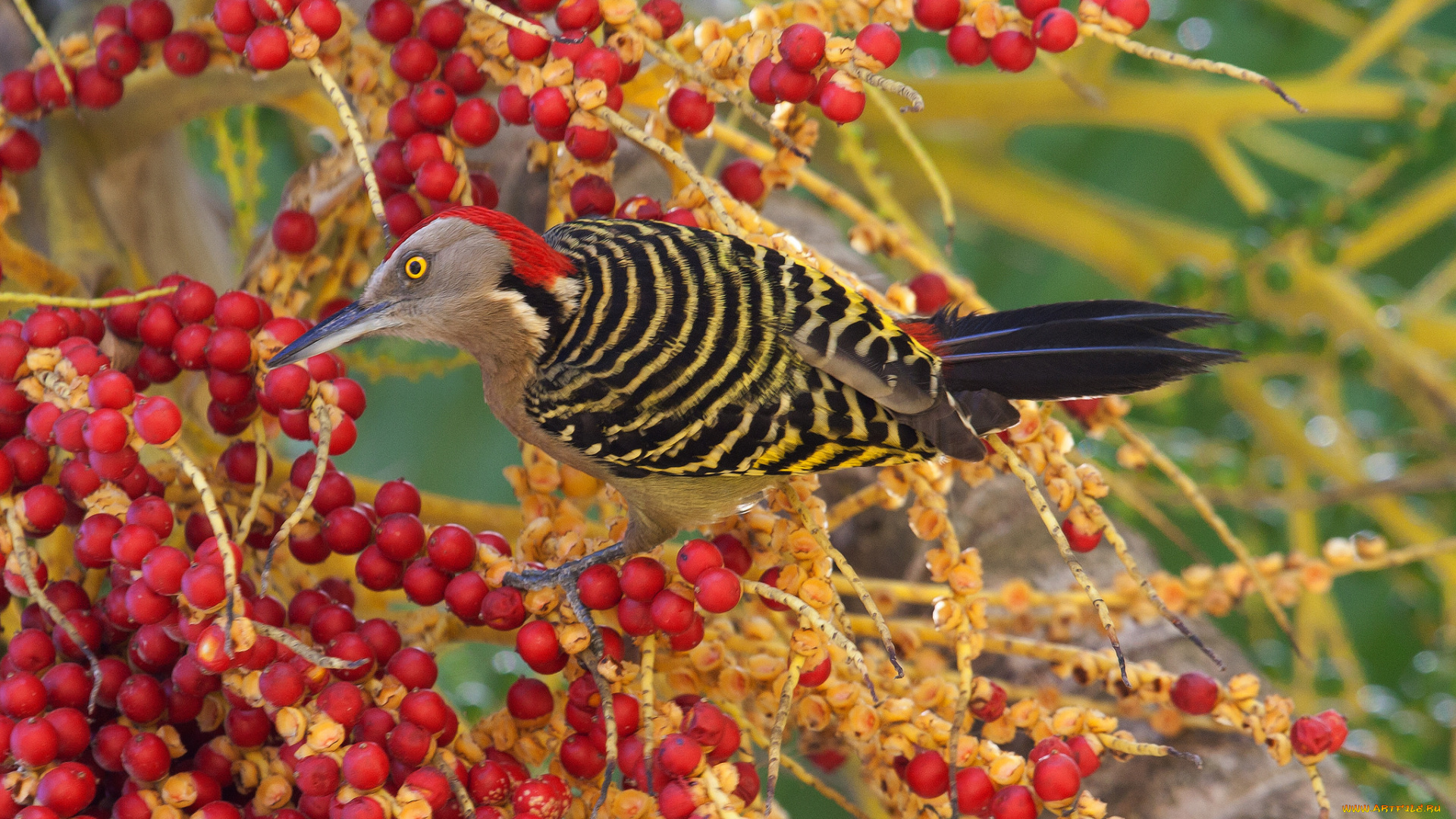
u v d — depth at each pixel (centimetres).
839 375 452
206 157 476
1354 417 639
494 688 470
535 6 450
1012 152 668
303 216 453
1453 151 585
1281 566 455
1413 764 470
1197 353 452
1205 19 583
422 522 454
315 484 446
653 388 452
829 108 448
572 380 452
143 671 448
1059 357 452
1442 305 668
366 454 601
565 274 452
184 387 457
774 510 454
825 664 448
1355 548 454
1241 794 455
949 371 453
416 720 447
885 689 452
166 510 447
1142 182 718
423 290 452
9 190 453
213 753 448
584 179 454
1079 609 455
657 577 448
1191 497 454
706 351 452
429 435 596
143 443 446
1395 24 475
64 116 458
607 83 450
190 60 453
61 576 452
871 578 463
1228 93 493
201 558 446
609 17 450
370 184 447
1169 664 459
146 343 450
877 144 533
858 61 448
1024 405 452
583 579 449
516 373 453
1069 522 450
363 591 455
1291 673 473
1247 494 471
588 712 449
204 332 449
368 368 461
